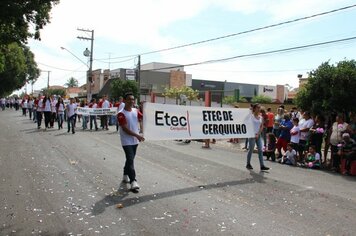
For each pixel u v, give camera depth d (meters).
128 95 7.93
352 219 6.44
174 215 6.34
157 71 59.25
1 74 54.94
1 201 6.89
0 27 18.56
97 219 6.05
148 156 12.45
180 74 60.53
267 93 71.38
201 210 6.66
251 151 10.98
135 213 6.40
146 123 9.32
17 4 14.57
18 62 54.16
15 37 19.66
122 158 11.76
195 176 9.54
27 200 7.00
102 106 22.16
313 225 6.06
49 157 11.56
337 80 14.09
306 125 12.55
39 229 5.57
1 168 9.73
